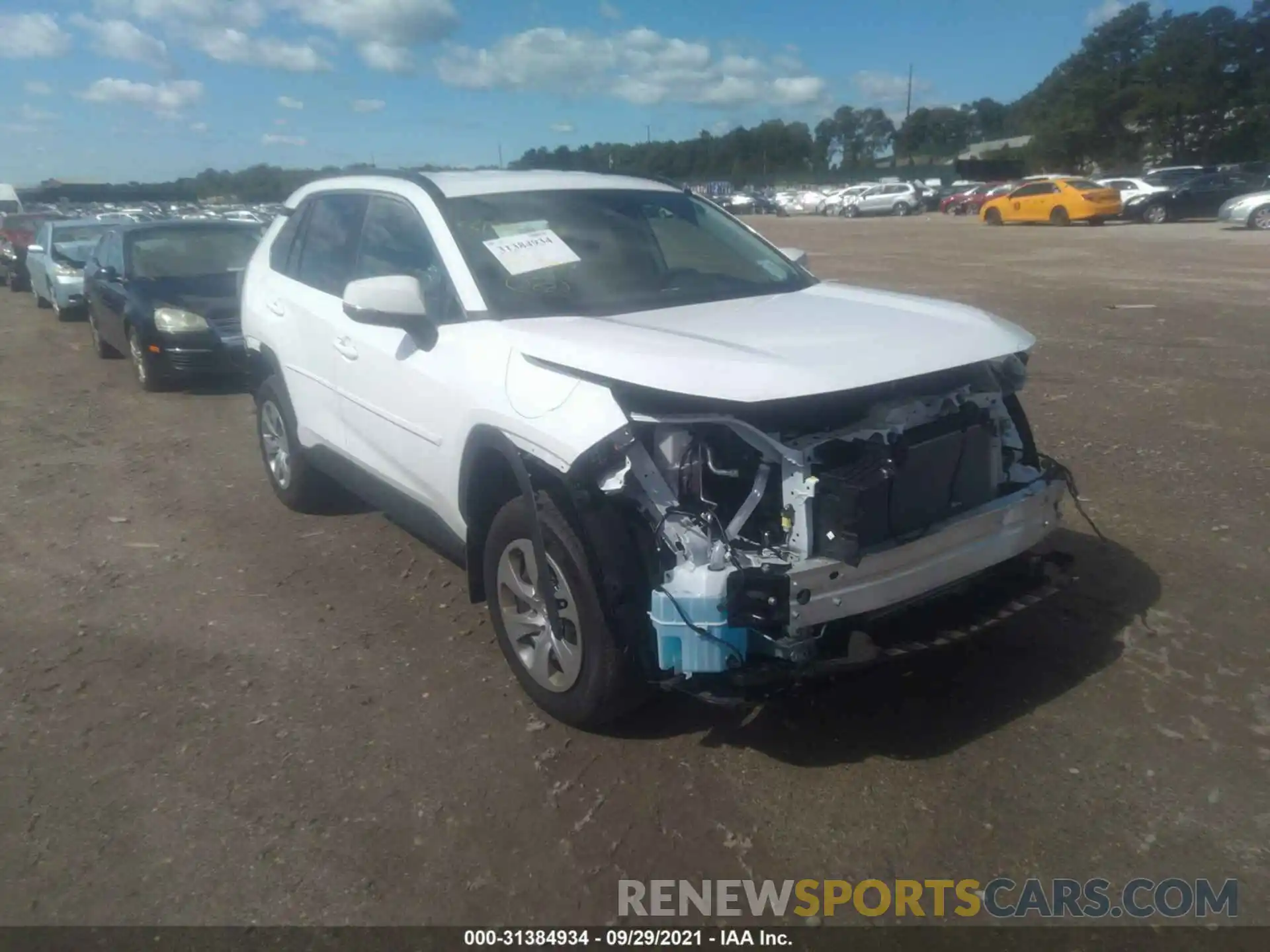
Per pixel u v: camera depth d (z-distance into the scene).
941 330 3.70
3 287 22.70
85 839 3.26
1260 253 20.33
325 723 3.89
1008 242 26.62
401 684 4.16
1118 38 74.25
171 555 5.62
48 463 7.57
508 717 3.89
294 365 5.51
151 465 7.46
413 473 4.44
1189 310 12.59
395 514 4.78
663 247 4.72
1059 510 3.91
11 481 7.14
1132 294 14.30
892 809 3.30
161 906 2.96
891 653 3.31
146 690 4.17
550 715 3.87
